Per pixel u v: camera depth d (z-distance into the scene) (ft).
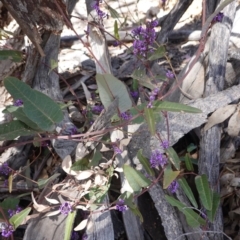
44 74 2.37
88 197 1.90
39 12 1.89
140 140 2.04
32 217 1.87
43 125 1.71
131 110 1.85
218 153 2.05
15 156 2.36
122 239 2.09
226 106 2.06
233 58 2.22
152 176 1.90
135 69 2.25
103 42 2.31
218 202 1.88
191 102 2.05
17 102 1.90
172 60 2.95
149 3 3.61
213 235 1.91
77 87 2.75
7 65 2.56
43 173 2.37
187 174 2.18
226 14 2.15
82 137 1.99
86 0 2.37
